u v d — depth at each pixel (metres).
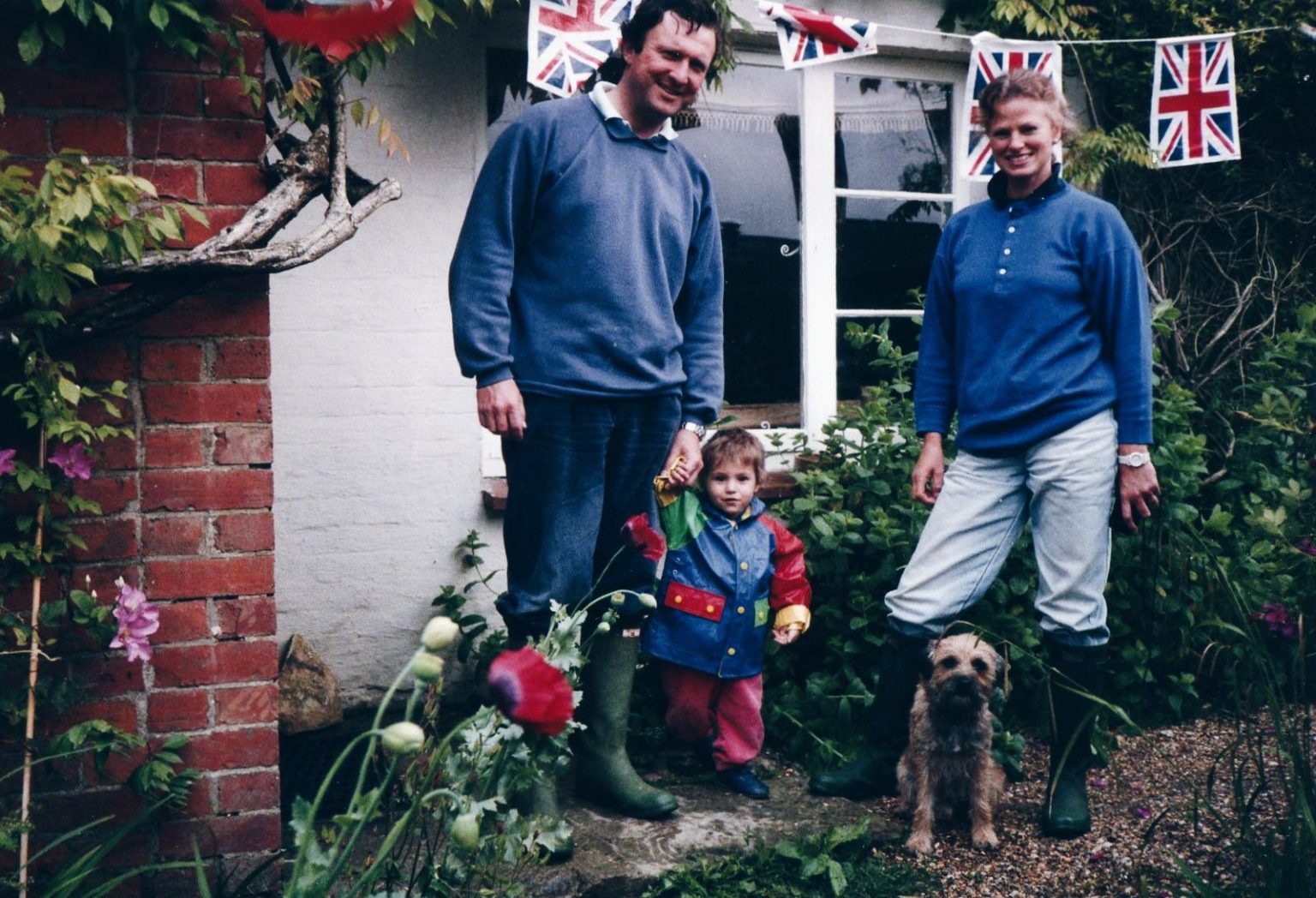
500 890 2.25
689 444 3.11
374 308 3.99
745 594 3.44
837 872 2.93
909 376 5.01
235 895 2.39
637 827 3.14
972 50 4.34
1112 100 5.26
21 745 2.52
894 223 4.98
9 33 2.45
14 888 2.27
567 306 2.88
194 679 2.63
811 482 4.19
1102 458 3.13
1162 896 2.90
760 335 4.75
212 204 2.61
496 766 2.06
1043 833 3.28
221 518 2.64
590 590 3.00
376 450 4.02
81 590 2.53
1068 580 3.19
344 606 4.00
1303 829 2.63
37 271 2.26
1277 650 3.78
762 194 4.72
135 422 2.57
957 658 3.10
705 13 2.87
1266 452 4.88
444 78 4.05
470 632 4.01
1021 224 3.21
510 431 2.80
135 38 2.50
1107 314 3.15
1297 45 5.23
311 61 2.84
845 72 4.83
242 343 2.64
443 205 4.07
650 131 2.99
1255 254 5.46
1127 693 4.24
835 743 3.78
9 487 2.46
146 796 2.59
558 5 3.62
